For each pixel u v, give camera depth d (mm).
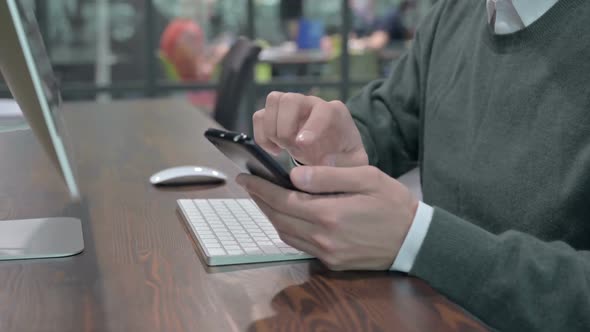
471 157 1109
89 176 1355
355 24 5680
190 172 1257
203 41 5426
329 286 761
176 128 2045
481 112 1119
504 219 1023
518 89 1045
